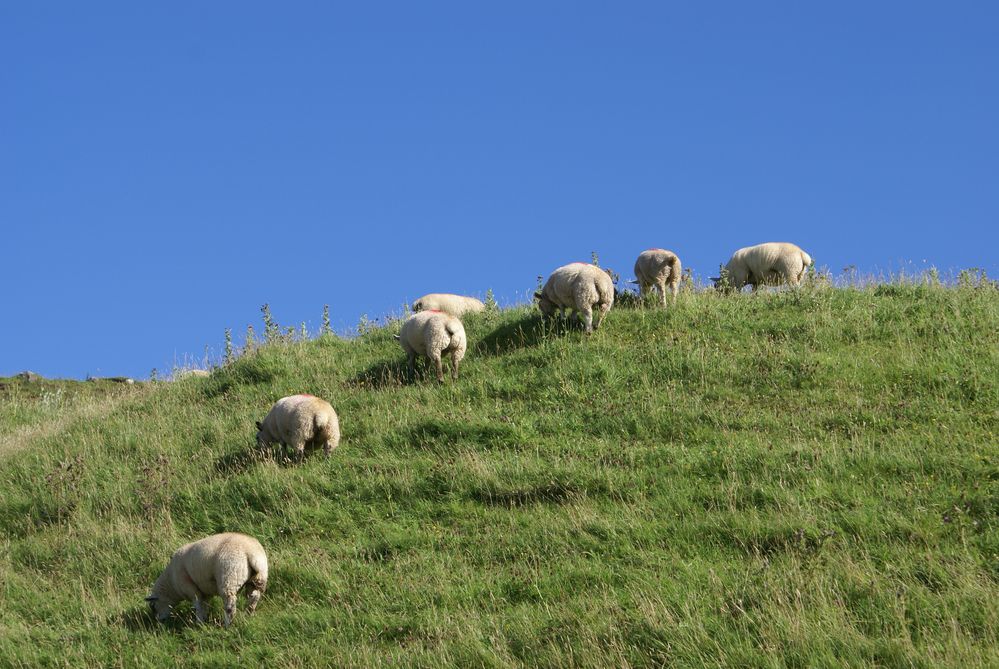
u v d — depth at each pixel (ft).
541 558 54.60
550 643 45.11
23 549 63.62
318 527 61.57
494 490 62.85
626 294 93.40
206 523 63.98
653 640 44.50
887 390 72.49
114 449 78.59
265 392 87.10
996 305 85.40
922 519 53.52
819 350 79.82
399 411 75.87
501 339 88.99
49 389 126.00
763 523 54.60
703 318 86.28
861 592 46.78
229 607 50.65
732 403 72.79
